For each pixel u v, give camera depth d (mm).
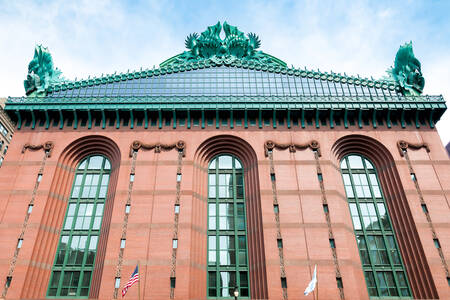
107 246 27328
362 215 30500
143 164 31438
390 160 32125
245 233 29656
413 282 27141
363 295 26328
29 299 25625
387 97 35219
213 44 40875
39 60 36969
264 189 30172
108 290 25609
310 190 30094
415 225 28406
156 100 34469
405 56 37688
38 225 28281
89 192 31750
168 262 26703
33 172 30953
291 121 34156
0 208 28938
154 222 28453
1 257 26766
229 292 27094
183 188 30219
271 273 26344
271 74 38312
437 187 30203
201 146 33000
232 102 34438
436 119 34438
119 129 33625
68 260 28453
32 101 34281
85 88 36438
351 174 32656
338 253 27094
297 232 28047
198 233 28938
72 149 32969
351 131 33469
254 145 32656
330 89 36844
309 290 21844
